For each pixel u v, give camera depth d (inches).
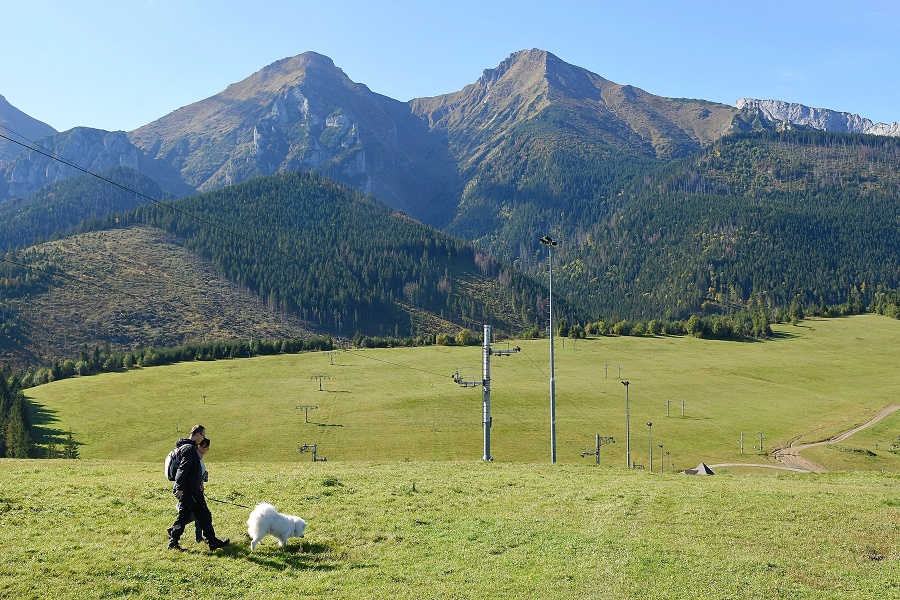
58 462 1448.1
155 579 628.7
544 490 1133.1
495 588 647.8
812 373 7588.6
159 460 4416.8
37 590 590.6
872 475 1518.2
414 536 816.9
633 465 4224.9
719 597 645.3
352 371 7632.9
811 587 680.4
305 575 663.1
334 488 1071.6
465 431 5142.7
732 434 5128.0
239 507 912.9
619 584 668.1
